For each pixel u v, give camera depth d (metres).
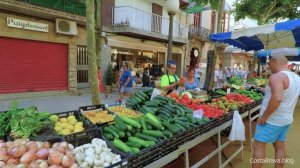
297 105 11.55
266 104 3.47
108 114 3.26
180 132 2.81
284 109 3.23
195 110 3.86
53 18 10.63
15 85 9.81
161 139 2.62
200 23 21.61
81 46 12.35
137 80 14.69
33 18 10.03
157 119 3.08
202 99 4.93
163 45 17.94
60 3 10.25
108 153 2.23
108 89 12.62
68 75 11.67
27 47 10.07
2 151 1.88
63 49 11.43
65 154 1.97
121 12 13.83
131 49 15.73
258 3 12.41
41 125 2.49
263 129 3.38
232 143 5.30
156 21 15.88
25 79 10.12
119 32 13.51
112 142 2.47
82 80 12.59
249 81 9.89
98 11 11.27
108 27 13.32
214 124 3.61
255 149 3.53
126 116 3.14
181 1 16.88
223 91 6.20
